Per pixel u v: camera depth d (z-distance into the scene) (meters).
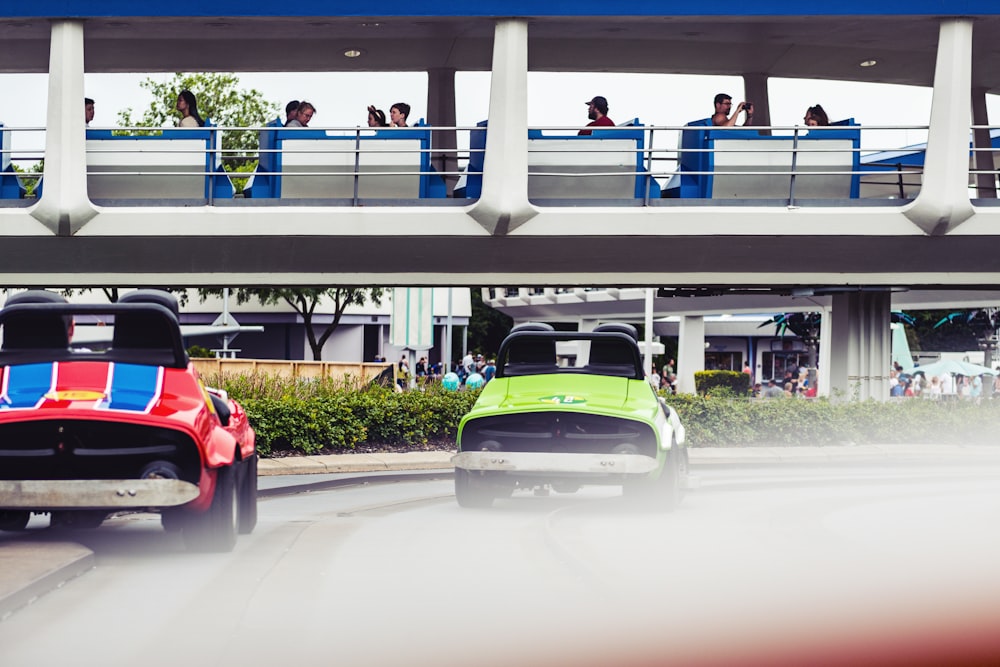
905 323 93.38
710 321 102.75
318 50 31.08
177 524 11.70
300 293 71.25
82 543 12.48
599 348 17.66
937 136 27.55
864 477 25.84
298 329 85.44
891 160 39.50
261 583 10.10
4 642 7.77
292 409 28.22
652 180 27.70
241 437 13.19
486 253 27.56
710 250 27.73
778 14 27.42
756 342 106.69
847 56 32.56
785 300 69.38
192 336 47.28
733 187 27.42
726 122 27.59
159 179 26.83
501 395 17.22
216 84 64.88
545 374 17.58
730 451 34.31
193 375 11.77
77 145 26.34
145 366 11.66
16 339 11.66
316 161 26.84
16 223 26.56
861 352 37.84
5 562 10.06
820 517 15.24
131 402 11.16
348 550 12.28
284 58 31.91
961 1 27.36
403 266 27.95
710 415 35.91
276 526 14.93
